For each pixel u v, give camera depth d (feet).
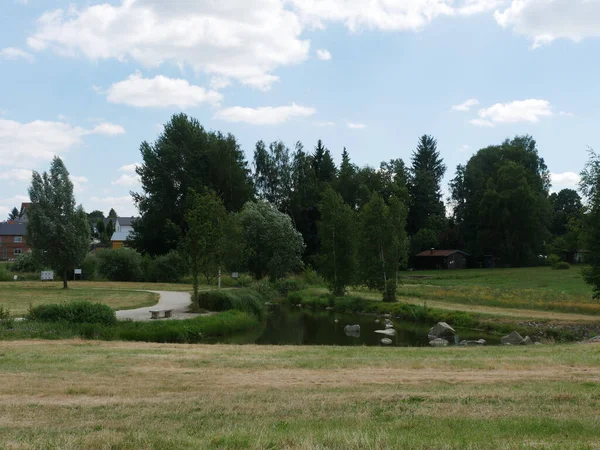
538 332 83.25
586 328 84.12
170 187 242.99
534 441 21.11
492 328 90.27
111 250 199.21
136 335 70.69
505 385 35.24
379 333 89.86
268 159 286.46
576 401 30.07
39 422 26.45
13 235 354.74
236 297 106.52
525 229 288.30
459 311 103.09
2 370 41.11
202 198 104.68
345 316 117.50
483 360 45.78
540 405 29.09
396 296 136.87
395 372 40.52
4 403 30.94
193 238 99.66
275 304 146.51
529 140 349.41
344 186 288.92
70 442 21.44
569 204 391.65
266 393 33.06
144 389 34.81
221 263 117.60
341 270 143.74
